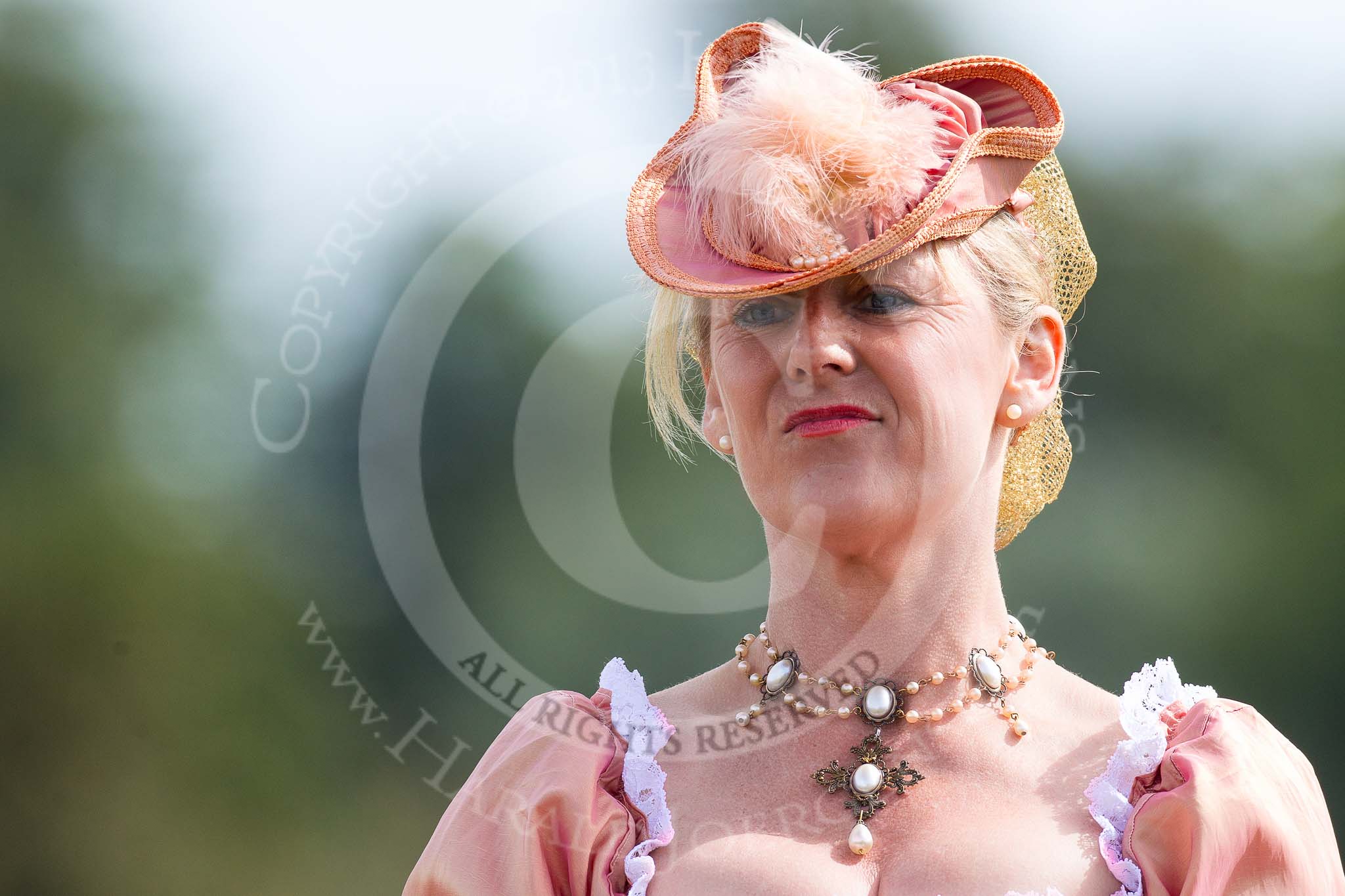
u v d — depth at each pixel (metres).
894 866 7.26
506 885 7.77
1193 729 7.52
